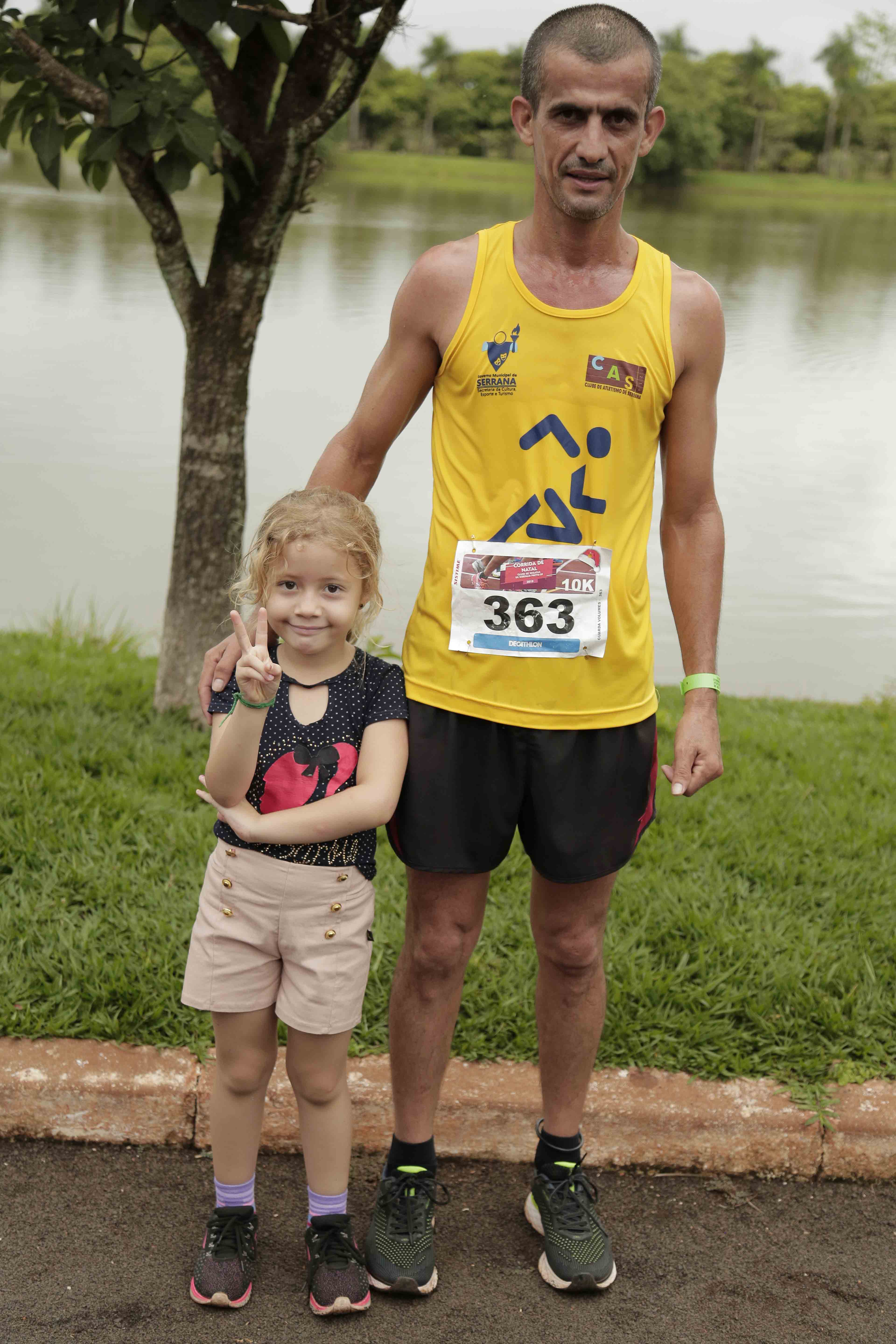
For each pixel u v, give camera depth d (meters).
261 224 4.23
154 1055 2.73
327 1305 2.23
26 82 3.84
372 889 2.24
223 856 2.18
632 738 2.25
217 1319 2.22
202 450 4.50
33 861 3.40
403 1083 2.37
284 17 3.76
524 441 2.14
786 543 10.39
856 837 4.02
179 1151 2.67
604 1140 2.72
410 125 105.75
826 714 6.04
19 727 4.34
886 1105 2.76
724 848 3.88
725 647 7.87
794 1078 2.83
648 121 2.15
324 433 12.47
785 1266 2.46
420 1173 2.39
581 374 2.12
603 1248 2.38
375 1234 2.36
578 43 2.01
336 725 2.19
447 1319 2.27
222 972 2.19
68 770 4.01
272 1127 2.69
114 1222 2.45
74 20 3.74
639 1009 2.96
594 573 2.16
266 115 4.28
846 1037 2.93
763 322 27.39
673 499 2.37
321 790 2.16
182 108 3.62
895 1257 2.50
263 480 10.39
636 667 2.24
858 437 15.13
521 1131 2.73
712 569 2.37
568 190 2.04
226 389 4.44
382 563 2.24
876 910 3.53
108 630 6.93
